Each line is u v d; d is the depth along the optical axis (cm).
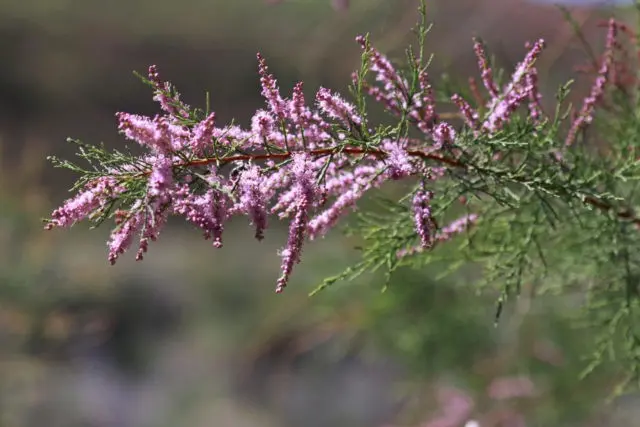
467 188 53
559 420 99
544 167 54
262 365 147
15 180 149
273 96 51
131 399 141
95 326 142
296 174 50
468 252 60
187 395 146
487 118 54
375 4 102
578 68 65
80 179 50
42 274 138
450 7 122
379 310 105
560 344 97
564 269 63
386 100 55
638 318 65
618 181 58
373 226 57
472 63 120
